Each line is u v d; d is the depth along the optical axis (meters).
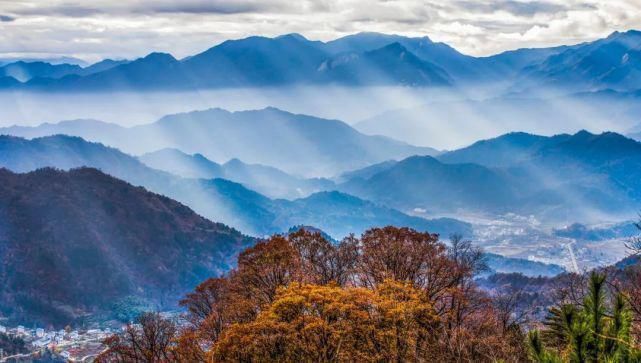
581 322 14.56
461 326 38.81
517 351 29.97
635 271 29.97
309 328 32.50
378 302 34.81
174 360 43.78
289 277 44.19
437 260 45.47
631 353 13.66
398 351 33.06
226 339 33.62
